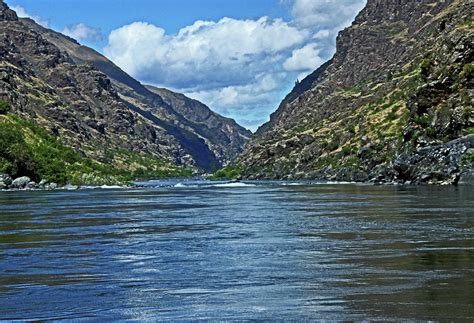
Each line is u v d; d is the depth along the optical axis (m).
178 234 48.12
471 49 162.12
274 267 31.47
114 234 48.62
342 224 53.09
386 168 173.12
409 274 28.44
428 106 162.12
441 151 143.38
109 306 23.67
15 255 36.97
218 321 21.34
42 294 25.88
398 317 21.02
